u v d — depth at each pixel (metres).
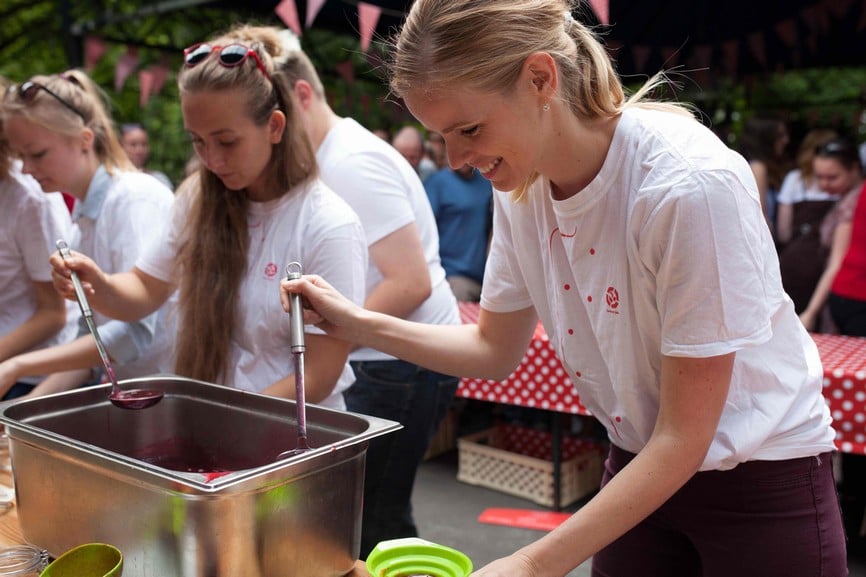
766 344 1.14
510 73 0.96
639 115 1.07
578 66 1.05
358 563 1.10
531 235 1.25
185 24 5.83
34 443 1.07
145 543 0.96
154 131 6.54
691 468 1.00
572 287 1.21
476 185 4.36
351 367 1.88
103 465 0.98
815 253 3.65
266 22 4.63
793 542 1.18
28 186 2.10
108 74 6.34
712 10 5.36
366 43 2.40
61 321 2.17
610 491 1.00
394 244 1.82
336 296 1.36
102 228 1.96
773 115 4.14
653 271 1.03
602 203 1.08
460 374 1.40
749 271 0.97
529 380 2.87
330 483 1.01
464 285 4.32
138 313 1.72
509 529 3.05
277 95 1.54
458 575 0.95
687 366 0.99
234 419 1.31
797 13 5.15
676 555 1.32
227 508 0.90
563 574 0.97
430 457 3.89
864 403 2.24
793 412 1.16
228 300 1.56
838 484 3.27
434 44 0.95
